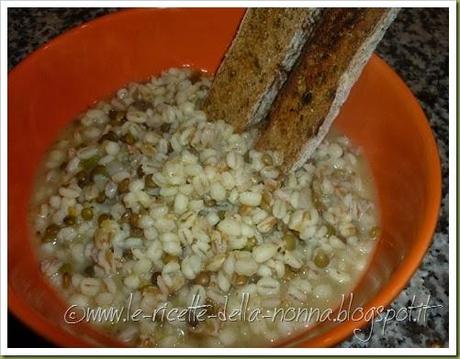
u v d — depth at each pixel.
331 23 0.17
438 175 0.16
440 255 0.18
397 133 0.18
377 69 0.19
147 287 0.17
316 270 0.18
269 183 0.19
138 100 0.22
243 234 0.18
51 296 0.18
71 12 0.26
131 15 0.21
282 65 0.18
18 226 0.19
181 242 0.18
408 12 0.26
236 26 0.22
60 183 0.20
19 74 0.19
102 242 0.18
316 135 0.18
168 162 0.19
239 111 0.20
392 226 0.18
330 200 0.19
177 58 0.23
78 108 0.22
